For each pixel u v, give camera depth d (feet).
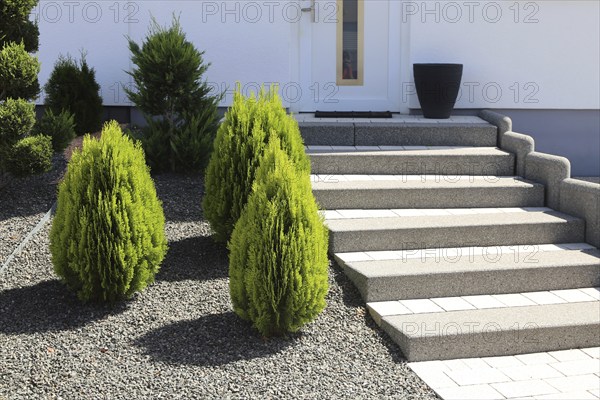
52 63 31.04
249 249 18.49
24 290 20.17
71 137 25.35
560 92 32.45
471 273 21.79
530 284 22.31
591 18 32.24
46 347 17.85
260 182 18.94
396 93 32.91
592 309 21.06
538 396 17.30
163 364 17.44
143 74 26.27
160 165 26.94
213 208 22.33
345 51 32.86
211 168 22.49
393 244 23.35
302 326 19.57
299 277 18.35
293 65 32.53
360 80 33.01
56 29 30.91
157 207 20.47
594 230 24.43
